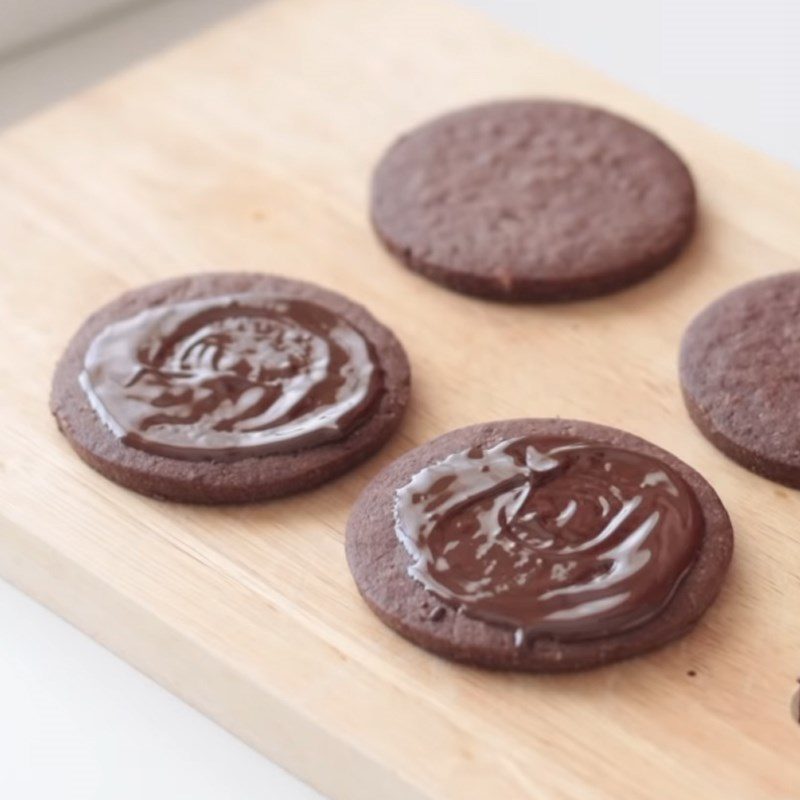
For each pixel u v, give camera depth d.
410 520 0.43
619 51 0.63
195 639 0.43
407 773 0.41
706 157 0.53
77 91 0.58
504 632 0.42
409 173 0.52
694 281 0.50
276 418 0.46
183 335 0.47
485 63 0.56
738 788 0.41
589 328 0.49
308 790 0.43
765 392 0.46
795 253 0.51
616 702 0.42
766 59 0.63
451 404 0.47
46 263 0.51
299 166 0.53
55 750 0.43
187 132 0.54
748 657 0.42
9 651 0.45
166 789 0.43
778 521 0.45
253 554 0.44
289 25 0.58
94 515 0.45
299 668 0.42
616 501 0.44
